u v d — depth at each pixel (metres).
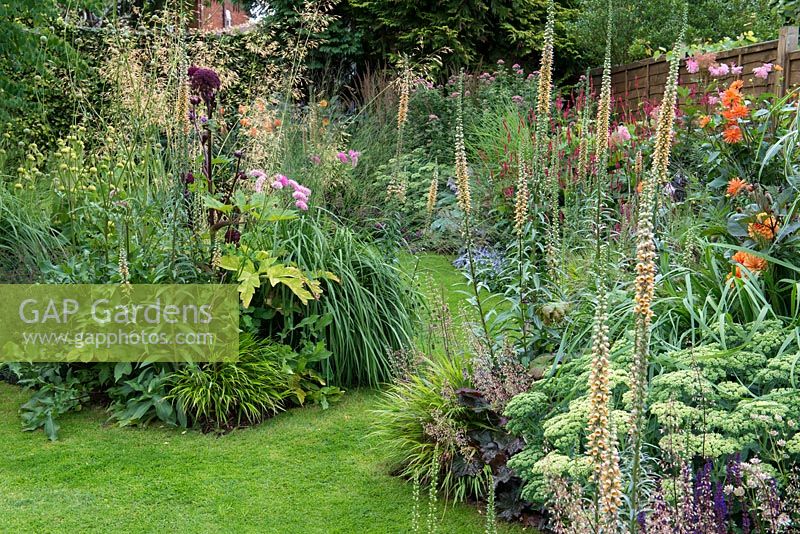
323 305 4.86
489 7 13.54
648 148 6.95
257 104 5.40
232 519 3.26
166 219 4.86
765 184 4.70
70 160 4.98
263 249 4.90
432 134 10.12
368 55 13.63
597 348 1.78
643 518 2.34
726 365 2.95
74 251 4.83
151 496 3.47
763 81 8.03
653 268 1.83
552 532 3.09
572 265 4.20
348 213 6.67
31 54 6.63
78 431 4.21
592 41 12.82
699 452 2.57
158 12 5.56
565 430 2.74
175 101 4.95
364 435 4.18
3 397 4.70
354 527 3.20
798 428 2.62
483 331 3.76
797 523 2.39
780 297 3.54
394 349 4.93
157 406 4.29
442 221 7.88
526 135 7.99
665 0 12.23
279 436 4.18
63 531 3.14
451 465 3.47
